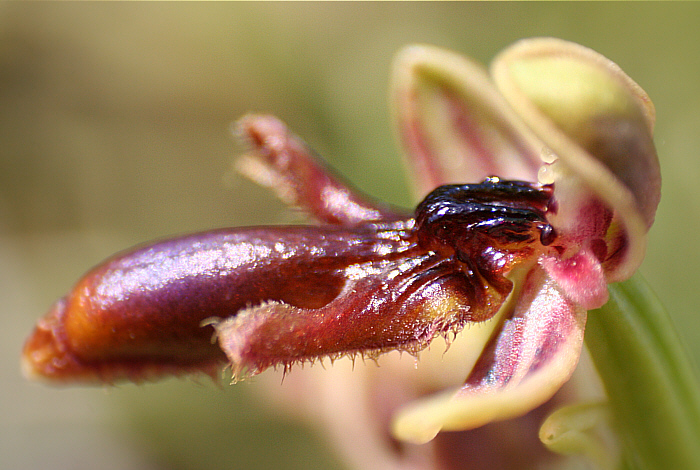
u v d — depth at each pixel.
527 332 0.06
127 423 0.14
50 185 0.20
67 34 0.20
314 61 0.16
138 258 0.06
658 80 0.11
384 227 0.06
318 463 0.12
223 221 0.19
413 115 0.06
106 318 0.06
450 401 0.05
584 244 0.06
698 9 0.11
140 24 0.18
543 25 0.13
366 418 0.07
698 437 0.06
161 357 0.06
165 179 0.20
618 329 0.06
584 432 0.06
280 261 0.06
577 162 0.05
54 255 0.19
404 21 0.15
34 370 0.06
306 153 0.06
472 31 0.14
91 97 0.20
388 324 0.06
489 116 0.06
